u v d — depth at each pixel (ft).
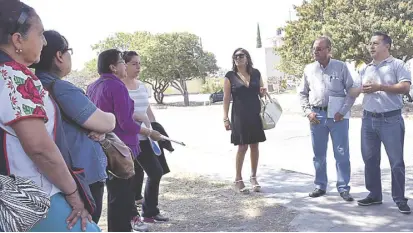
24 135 6.15
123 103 11.78
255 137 18.20
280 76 131.03
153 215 15.12
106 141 9.11
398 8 51.13
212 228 14.47
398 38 47.09
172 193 19.07
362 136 15.84
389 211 15.37
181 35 96.58
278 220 15.01
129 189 11.66
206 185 20.34
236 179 19.06
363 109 15.79
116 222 11.55
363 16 48.83
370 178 15.88
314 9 56.18
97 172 8.54
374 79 15.12
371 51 15.25
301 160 25.30
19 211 5.94
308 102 17.71
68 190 6.72
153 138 14.06
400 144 14.96
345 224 14.29
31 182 6.27
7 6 6.45
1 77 6.23
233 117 18.37
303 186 19.47
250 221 15.03
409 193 17.28
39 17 6.86
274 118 18.25
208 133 40.55
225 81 18.40
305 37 52.11
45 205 6.20
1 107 6.18
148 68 96.27
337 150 16.93
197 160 26.96
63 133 7.36
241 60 17.94
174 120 56.95
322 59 16.78
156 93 102.27
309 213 15.58
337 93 16.83
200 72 98.73
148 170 14.60
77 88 8.38
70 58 8.74
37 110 6.27
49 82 8.23
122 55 13.11
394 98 14.78
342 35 49.08
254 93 18.15
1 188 5.99
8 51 6.55
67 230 6.70
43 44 7.20
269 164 24.53
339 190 17.04
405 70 14.62
